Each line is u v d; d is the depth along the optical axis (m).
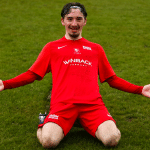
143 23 14.86
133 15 16.98
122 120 4.02
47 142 2.81
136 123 3.88
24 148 3.04
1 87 2.99
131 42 11.13
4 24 13.64
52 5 19.48
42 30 12.91
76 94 3.05
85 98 3.05
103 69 3.36
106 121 2.92
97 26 14.00
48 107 4.57
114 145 2.88
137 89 3.23
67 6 3.20
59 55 3.18
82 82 3.09
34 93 5.32
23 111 4.35
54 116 2.95
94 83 3.17
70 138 3.26
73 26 3.17
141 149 2.99
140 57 8.91
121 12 17.86
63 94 3.08
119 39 11.59
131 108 4.54
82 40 3.34
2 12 16.47
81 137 3.29
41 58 3.21
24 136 3.39
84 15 3.23
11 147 3.08
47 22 14.69
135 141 3.18
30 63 7.80
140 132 3.50
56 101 3.07
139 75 6.93
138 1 21.81
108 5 20.17
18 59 8.23
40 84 5.97
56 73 3.16
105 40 11.34
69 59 3.16
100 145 3.02
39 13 16.81
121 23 14.79
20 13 16.53
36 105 4.64
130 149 2.95
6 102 4.72
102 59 3.35
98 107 3.06
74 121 3.10
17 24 13.82
